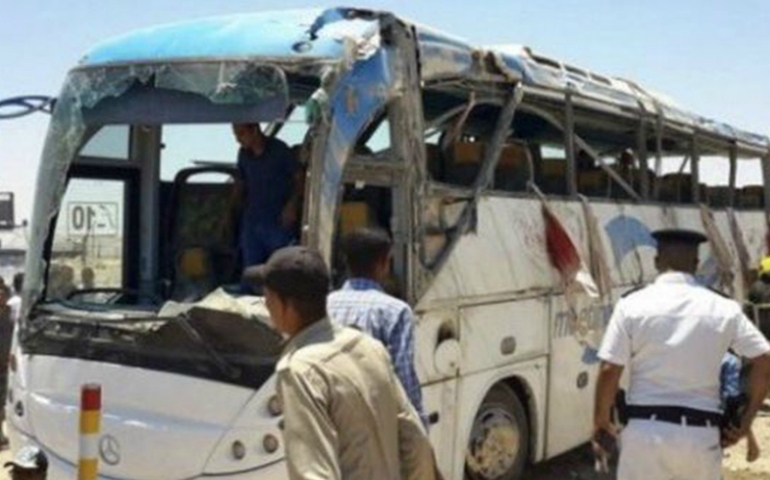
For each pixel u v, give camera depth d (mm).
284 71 5559
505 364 7184
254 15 6102
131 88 5984
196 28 6023
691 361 4602
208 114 5707
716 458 4641
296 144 6312
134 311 5770
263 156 6199
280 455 5090
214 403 5230
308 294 3293
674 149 11516
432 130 7055
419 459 3408
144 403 5414
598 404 4836
